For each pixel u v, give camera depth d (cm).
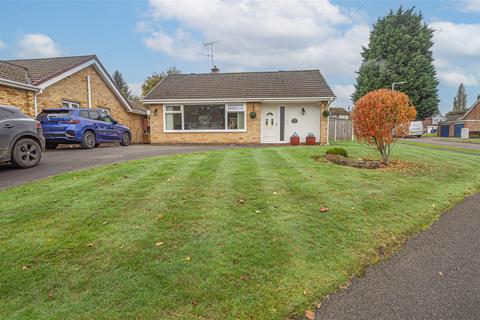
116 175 599
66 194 464
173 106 1748
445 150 1428
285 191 517
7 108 691
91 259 289
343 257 321
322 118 1677
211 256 302
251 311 233
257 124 1706
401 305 251
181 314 226
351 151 1074
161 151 1065
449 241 379
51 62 1480
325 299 256
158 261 289
